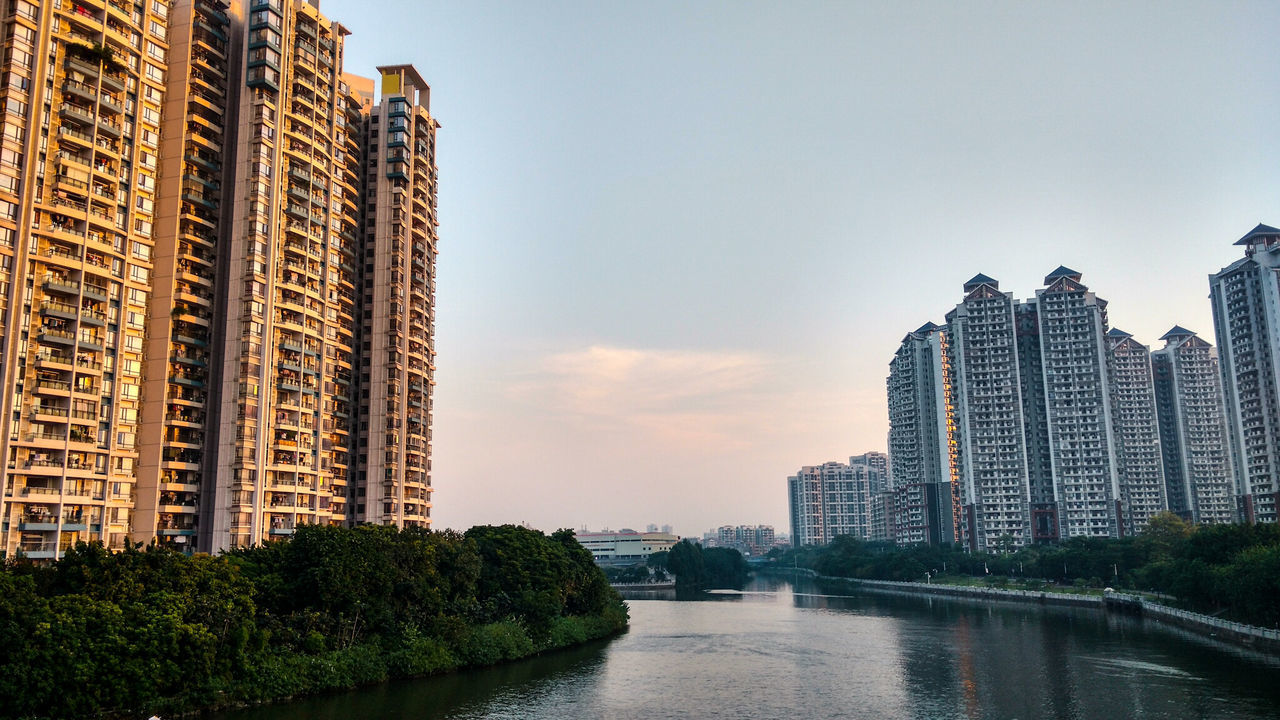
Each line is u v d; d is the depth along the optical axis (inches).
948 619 7042.3
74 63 4192.9
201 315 4975.4
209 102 5123.0
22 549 3816.4
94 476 4180.6
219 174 5157.5
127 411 4439.0
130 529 4503.0
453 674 4087.1
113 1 4473.4
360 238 6560.0
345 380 5910.4
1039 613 7273.6
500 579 5246.1
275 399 5157.5
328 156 5772.6
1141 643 5132.9
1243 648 4753.9
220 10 5305.1
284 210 5374.0
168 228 4835.1
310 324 5502.0
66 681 2674.7
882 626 6668.3
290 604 3745.1
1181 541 7440.9
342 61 6038.4
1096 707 3435.0
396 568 4079.7
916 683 4104.3
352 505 6146.7
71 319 4121.6
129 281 4483.3
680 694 3846.0
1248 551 5398.6
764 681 4192.9
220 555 3786.9
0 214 3917.3
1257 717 3159.5
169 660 2920.8
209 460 4916.3
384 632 3976.4
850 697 3791.8
